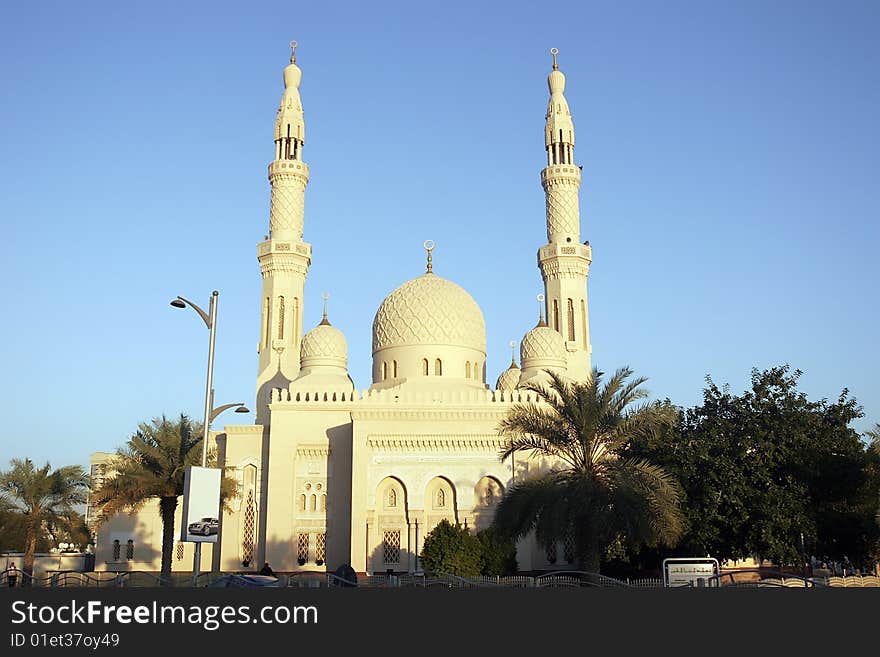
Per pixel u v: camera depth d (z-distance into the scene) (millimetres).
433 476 67938
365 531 65938
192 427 59531
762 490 56500
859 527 56219
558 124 87438
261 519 71812
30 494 69375
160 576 46969
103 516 58188
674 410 47750
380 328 81375
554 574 48625
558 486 47000
